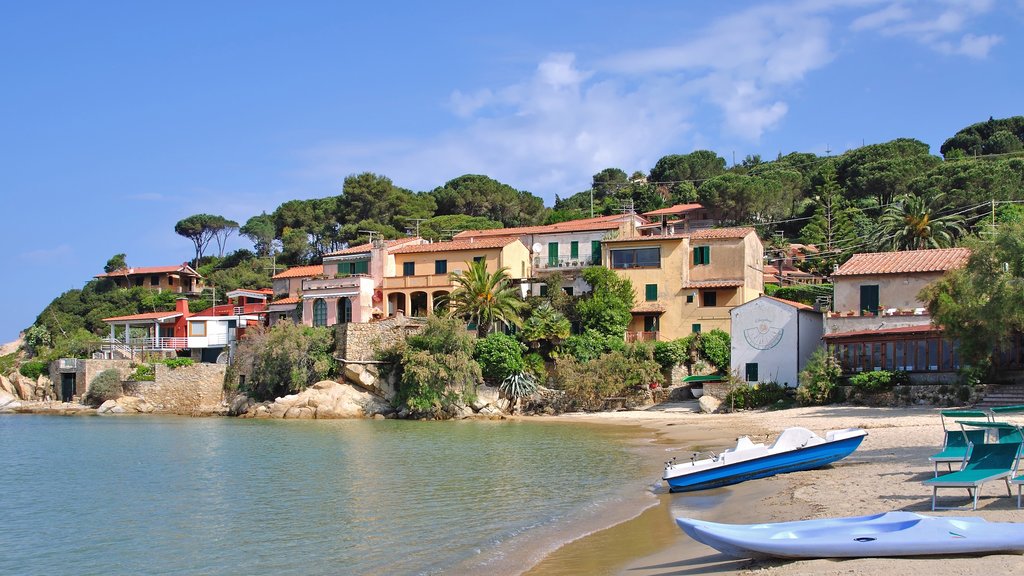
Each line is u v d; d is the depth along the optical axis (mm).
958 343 50188
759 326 61812
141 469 40625
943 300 47594
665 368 68875
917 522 16547
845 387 55031
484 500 29000
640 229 90688
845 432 30594
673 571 17562
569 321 74250
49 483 36812
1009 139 147375
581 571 18547
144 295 131500
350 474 36469
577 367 68375
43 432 62656
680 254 76938
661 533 22172
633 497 28547
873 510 20672
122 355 91812
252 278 133125
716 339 69500
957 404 48688
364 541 23250
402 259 88125
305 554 22062
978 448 20344
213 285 133000
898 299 57625
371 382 72000
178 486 34969
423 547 22203
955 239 86812
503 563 19969
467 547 21938
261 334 80500
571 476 34094
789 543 16234
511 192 155375
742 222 127875
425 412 68375
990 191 102500
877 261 60469
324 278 87250
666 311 76750
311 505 29281
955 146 154000
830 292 82125
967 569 14320
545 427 58781
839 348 56406
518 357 70562
